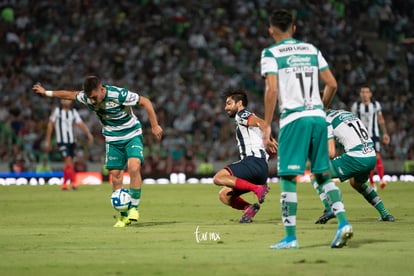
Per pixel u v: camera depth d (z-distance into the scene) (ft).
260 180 148.46
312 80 98.78
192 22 428.56
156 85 393.70
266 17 447.42
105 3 423.64
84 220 152.25
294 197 99.66
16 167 330.13
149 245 106.32
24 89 371.15
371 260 88.79
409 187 260.83
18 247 104.78
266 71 97.91
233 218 154.51
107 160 142.82
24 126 347.36
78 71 390.21
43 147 343.87
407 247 101.04
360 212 165.89
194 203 197.36
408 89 437.99
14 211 175.01
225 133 364.79
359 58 444.55
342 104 372.79
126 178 313.73
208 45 424.46
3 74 376.48
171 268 84.33
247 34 436.76
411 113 409.28
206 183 312.71
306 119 97.50
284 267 84.02
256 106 397.60
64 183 263.90
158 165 341.21
